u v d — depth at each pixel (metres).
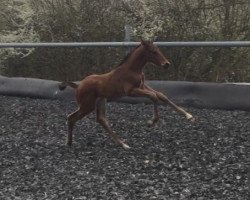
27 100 11.55
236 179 5.79
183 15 12.11
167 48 12.17
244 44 9.73
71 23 13.27
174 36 12.19
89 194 5.49
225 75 12.17
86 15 13.12
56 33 13.56
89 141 7.77
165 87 10.43
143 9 12.50
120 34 12.83
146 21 12.43
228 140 7.48
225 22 12.05
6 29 14.76
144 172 6.20
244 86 9.73
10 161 6.88
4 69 14.34
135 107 10.26
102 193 5.50
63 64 13.44
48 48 13.45
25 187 5.80
